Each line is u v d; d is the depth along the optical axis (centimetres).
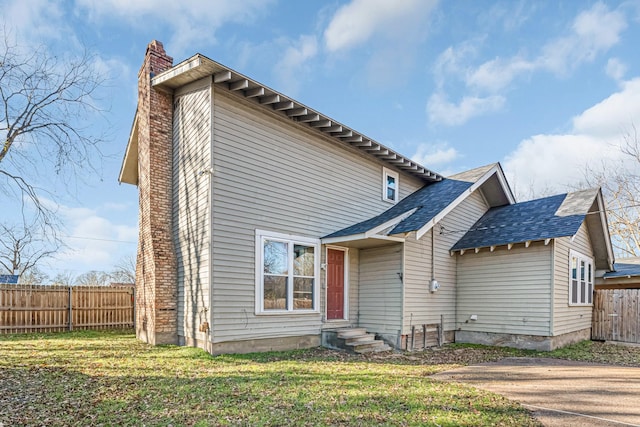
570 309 1247
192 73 891
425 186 1493
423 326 1137
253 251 907
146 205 1030
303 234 1025
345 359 867
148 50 1034
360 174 1220
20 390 544
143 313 1041
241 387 581
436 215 1066
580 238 1378
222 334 830
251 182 921
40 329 1250
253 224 913
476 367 838
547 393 614
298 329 982
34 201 1109
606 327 1398
